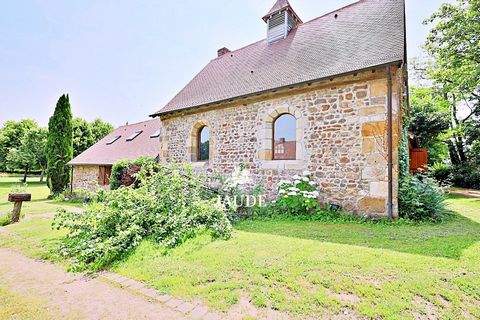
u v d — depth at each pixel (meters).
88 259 3.71
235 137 7.82
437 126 14.60
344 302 2.13
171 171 5.77
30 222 6.47
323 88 6.10
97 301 2.54
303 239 3.93
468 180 13.58
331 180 5.87
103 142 17.53
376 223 4.96
